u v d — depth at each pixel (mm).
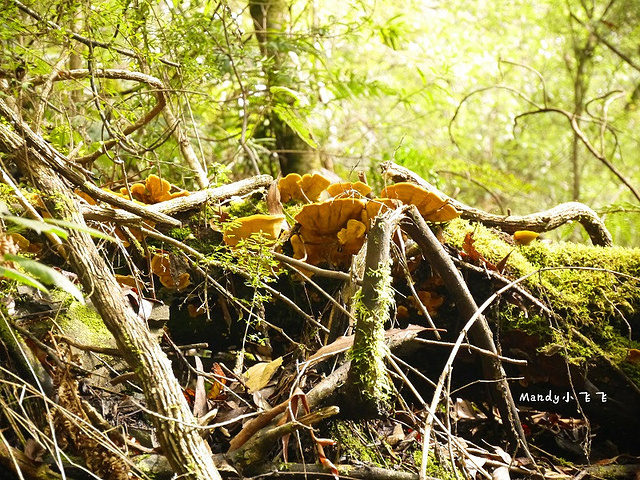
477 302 2461
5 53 2361
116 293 1632
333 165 5387
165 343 2316
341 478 1819
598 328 2520
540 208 7309
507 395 2219
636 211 4141
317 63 5621
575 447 2412
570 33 7680
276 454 1904
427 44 5895
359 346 1850
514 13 7559
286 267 2420
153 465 1682
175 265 2352
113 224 2123
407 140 5828
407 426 2238
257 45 4305
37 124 2479
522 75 7676
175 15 2994
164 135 3232
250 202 2629
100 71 2582
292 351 2385
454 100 5250
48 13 2424
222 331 2492
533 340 2410
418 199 2350
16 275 1194
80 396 1854
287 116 4039
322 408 1873
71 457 1649
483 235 2662
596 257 2680
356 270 2188
